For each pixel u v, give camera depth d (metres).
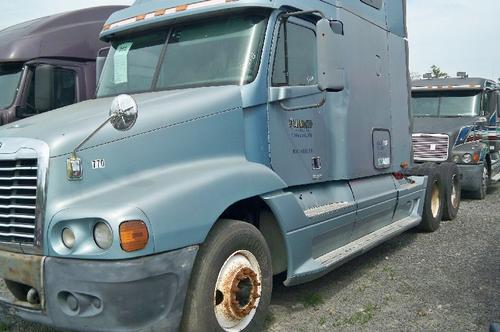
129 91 5.31
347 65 6.05
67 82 8.83
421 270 6.40
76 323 3.61
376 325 4.75
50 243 3.62
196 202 3.87
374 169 6.70
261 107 4.79
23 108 8.34
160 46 5.36
